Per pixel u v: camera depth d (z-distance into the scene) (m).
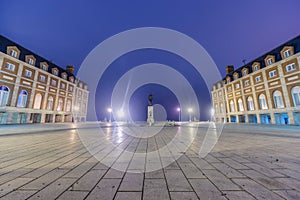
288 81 20.70
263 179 2.91
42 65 28.39
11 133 10.77
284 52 21.52
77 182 2.77
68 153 5.18
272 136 9.51
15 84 22.77
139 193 2.36
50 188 2.51
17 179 2.89
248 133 11.52
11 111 22.02
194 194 2.33
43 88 27.84
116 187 2.58
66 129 15.22
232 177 3.03
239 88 29.67
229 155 4.89
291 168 3.55
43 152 5.30
